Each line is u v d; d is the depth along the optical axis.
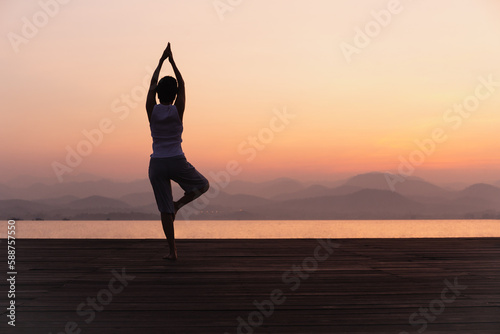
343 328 1.62
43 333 1.54
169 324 1.65
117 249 4.06
